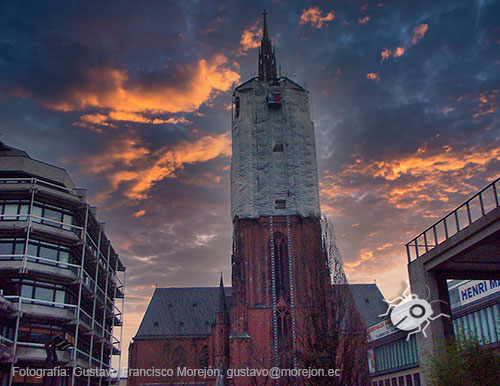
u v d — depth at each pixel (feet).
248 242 296.71
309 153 315.58
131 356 350.23
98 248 235.20
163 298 384.06
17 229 193.67
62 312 194.49
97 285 254.27
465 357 99.04
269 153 312.29
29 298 192.03
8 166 216.74
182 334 359.46
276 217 302.04
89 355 224.53
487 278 125.39
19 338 187.42
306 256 252.01
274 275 290.97
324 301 151.84
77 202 213.05
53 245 205.87
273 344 272.92
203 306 378.73
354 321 163.32
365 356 193.57
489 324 196.44
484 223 102.68
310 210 301.43
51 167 225.76
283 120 318.86
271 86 325.62
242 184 306.96
